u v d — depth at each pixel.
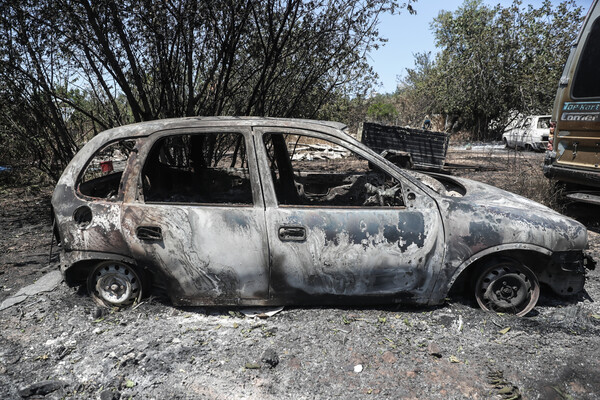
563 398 2.39
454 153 16.73
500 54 23.62
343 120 9.45
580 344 2.93
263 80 6.09
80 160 3.32
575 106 5.81
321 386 2.49
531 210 3.34
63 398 2.38
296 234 3.06
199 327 3.09
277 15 5.86
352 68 6.55
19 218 6.40
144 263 3.19
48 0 4.91
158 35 5.25
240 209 3.09
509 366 2.68
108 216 3.15
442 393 2.43
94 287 3.38
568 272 3.28
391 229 3.09
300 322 3.16
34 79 5.57
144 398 2.38
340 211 3.10
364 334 3.01
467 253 3.14
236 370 2.62
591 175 5.55
